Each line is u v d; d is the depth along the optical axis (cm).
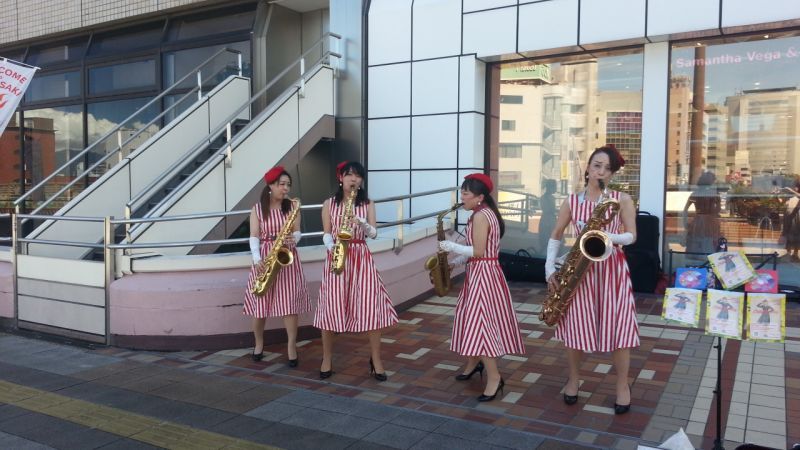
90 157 1128
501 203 853
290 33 1030
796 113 680
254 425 383
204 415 400
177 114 1030
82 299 578
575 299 382
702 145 728
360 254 448
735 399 407
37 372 492
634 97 762
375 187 890
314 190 929
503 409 401
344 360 510
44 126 1193
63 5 1140
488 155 840
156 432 374
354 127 894
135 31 1105
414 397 427
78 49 1161
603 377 453
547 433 365
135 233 610
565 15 746
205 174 689
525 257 791
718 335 308
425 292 706
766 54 692
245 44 980
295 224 503
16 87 638
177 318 540
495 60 821
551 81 813
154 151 795
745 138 707
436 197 843
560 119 810
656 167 739
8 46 1255
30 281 615
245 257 572
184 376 478
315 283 571
